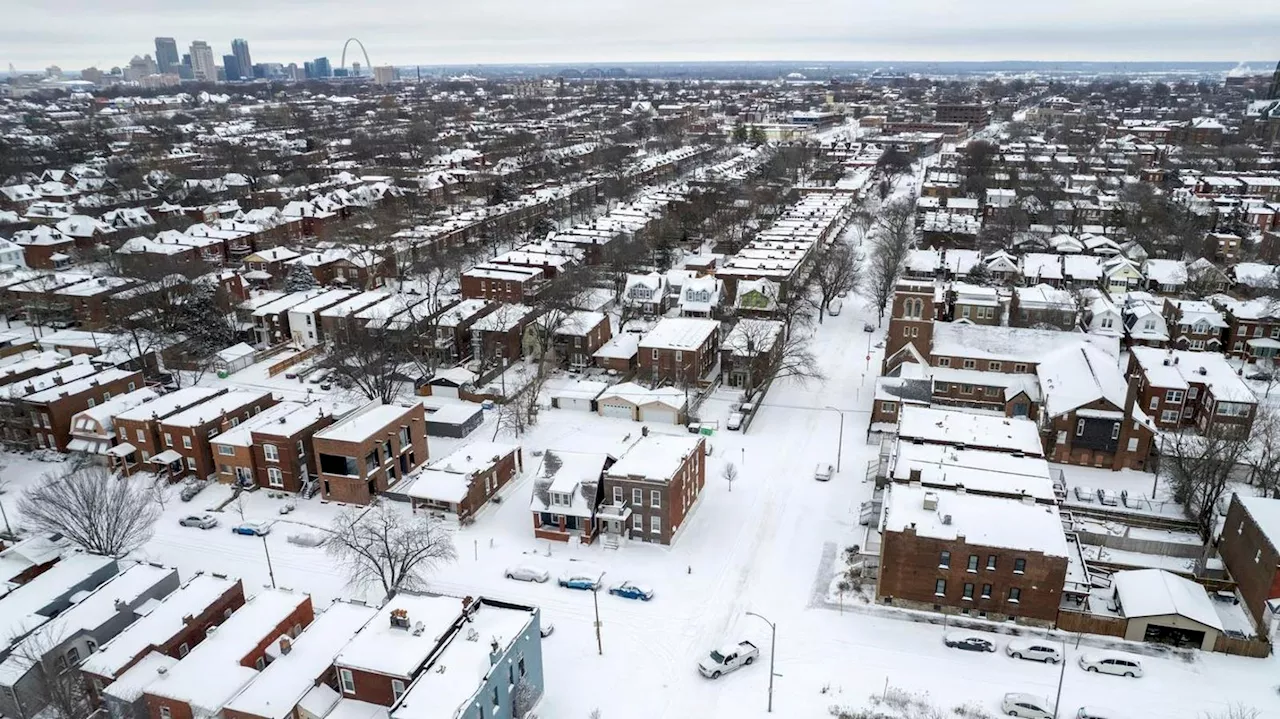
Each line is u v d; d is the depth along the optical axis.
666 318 131.50
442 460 87.88
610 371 121.69
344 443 85.44
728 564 76.06
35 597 67.25
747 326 120.38
